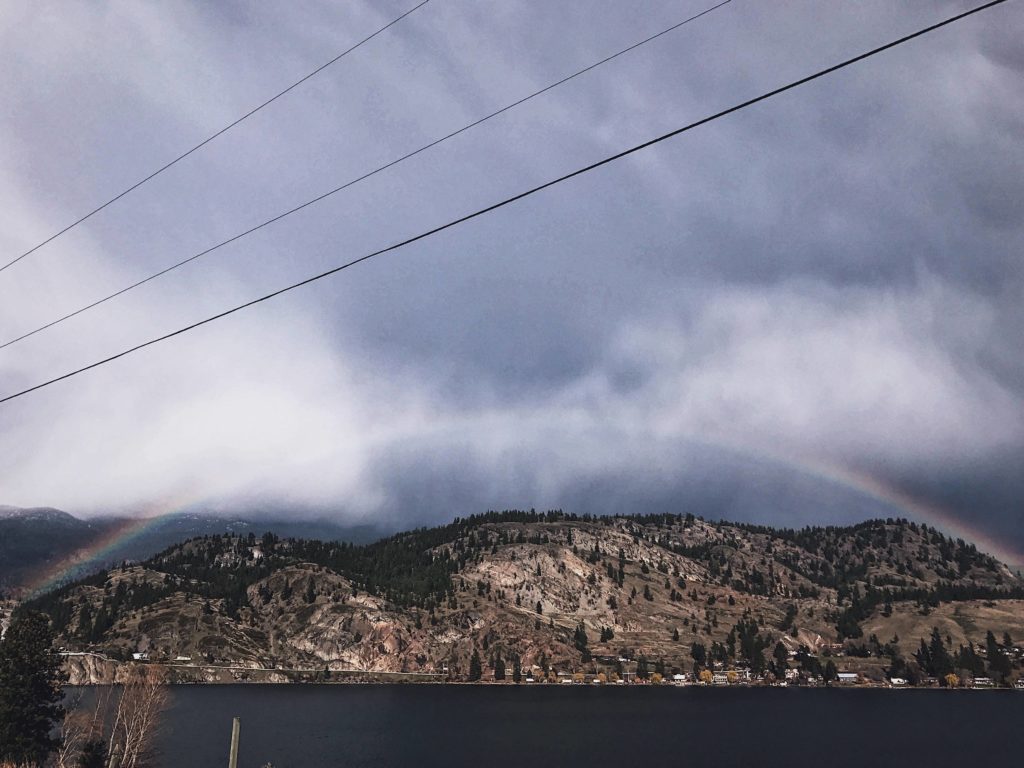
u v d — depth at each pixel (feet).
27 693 316.81
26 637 323.78
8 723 312.91
